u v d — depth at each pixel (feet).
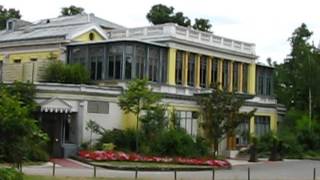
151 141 154.10
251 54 212.23
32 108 125.80
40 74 166.30
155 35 185.88
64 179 94.99
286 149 192.54
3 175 77.30
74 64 172.24
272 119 219.82
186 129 176.35
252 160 172.35
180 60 187.01
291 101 247.29
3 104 85.71
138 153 150.51
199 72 192.44
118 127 164.55
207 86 194.08
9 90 143.13
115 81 171.83
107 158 141.90
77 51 182.19
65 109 153.69
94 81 175.73
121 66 171.83
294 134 210.79
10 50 198.29
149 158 145.07
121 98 156.35
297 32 263.90
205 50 194.90
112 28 209.26
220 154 185.98
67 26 201.36
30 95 150.30
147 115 155.84
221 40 201.98
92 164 134.92
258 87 217.97
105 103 162.09
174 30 184.85
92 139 157.28
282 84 253.85
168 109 173.17
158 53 181.06
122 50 172.45
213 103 162.09
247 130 196.44
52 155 148.46
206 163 145.79
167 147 151.43
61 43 184.24
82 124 156.56
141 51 175.22
